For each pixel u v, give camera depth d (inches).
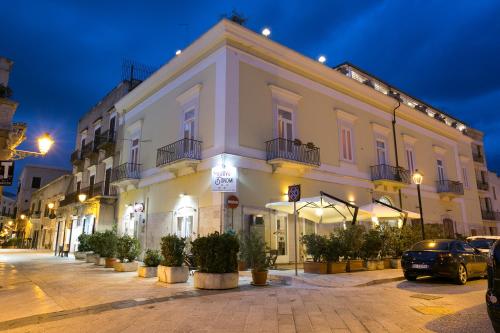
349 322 228.1
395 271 501.0
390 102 854.5
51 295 327.0
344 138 727.7
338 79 729.0
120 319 238.8
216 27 563.2
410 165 893.8
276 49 614.5
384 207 605.0
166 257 417.4
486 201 1364.4
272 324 222.8
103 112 991.0
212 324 223.1
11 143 608.7
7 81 654.5
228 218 510.0
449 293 340.5
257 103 577.9
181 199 597.6
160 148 637.3
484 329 209.9
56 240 1146.0
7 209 2310.5
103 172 917.8
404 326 218.8
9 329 219.6
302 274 449.1
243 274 468.8
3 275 476.7
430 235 625.9
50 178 1743.4
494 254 187.9
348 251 489.7
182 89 648.4
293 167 596.7
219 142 534.0
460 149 1123.9
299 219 602.9
